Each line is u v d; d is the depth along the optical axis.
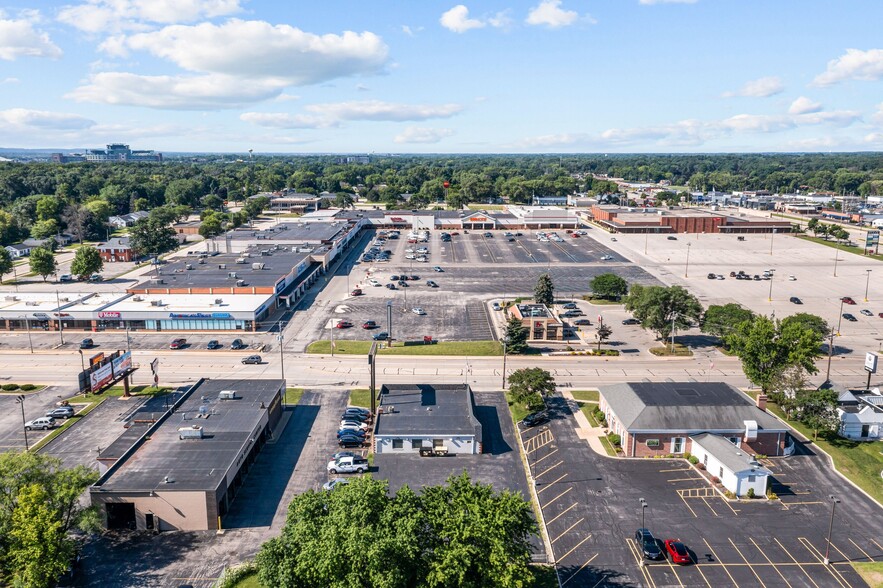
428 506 57.97
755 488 79.81
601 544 70.31
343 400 110.50
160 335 148.25
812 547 70.06
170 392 112.94
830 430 97.81
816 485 83.38
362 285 197.25
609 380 120.25
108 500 72.25
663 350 137.00
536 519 74.81
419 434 91.44
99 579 64.44
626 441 91.06
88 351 136.88
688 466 88.12
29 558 58.62
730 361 131.62
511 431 98.62
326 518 56.31
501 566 53.91
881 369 127.00
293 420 102.62
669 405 93.75
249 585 63.12
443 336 147.00
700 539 71.38
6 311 152.62
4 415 103.38
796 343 102.75
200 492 72.44
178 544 70.50
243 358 131.62
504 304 171.62
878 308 173.38
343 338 145.50
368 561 51.38
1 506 62.69
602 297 183.00
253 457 89.56
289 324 156.75
